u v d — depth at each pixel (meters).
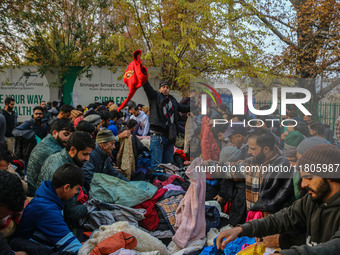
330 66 11.57
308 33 11.91
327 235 1.91
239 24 10.70
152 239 3.36
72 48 14.71
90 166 4.39
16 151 6.41
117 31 13.23
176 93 11.87
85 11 14.84
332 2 11.45
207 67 10.77
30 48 14.62
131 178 5.46
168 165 6.04
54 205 2.82
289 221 2.21
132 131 6.50
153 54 11.30
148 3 11.02
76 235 3.64
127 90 15.23
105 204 4.00
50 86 14.88
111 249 2.89
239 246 3.39
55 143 4.22
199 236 3.97
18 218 2.73
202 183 4.08
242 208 3.93
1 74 15.21
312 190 1.90
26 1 14.58
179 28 11.02
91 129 4.57
